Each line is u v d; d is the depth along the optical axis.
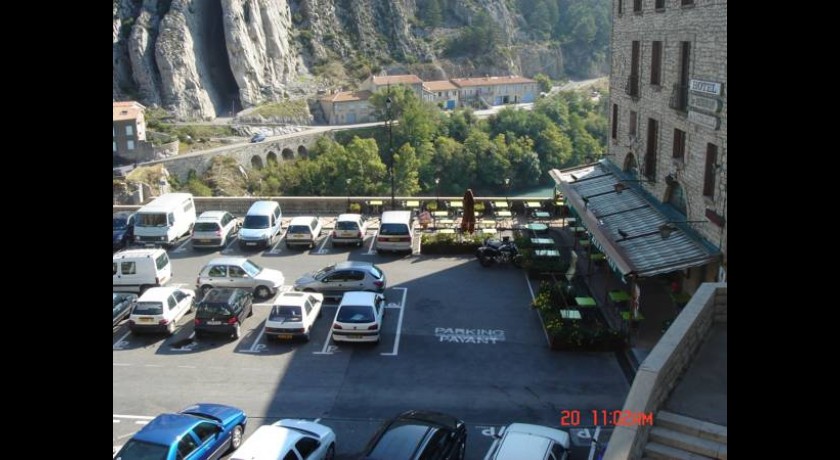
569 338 25.33
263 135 130.50
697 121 24.95
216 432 18.11
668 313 27.69
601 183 35.47
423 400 22.11
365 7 191.00
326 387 23.02
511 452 15.88
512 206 44.06
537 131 127.19
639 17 32.31
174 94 147.50
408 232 36.50
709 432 10.97
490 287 31.98
